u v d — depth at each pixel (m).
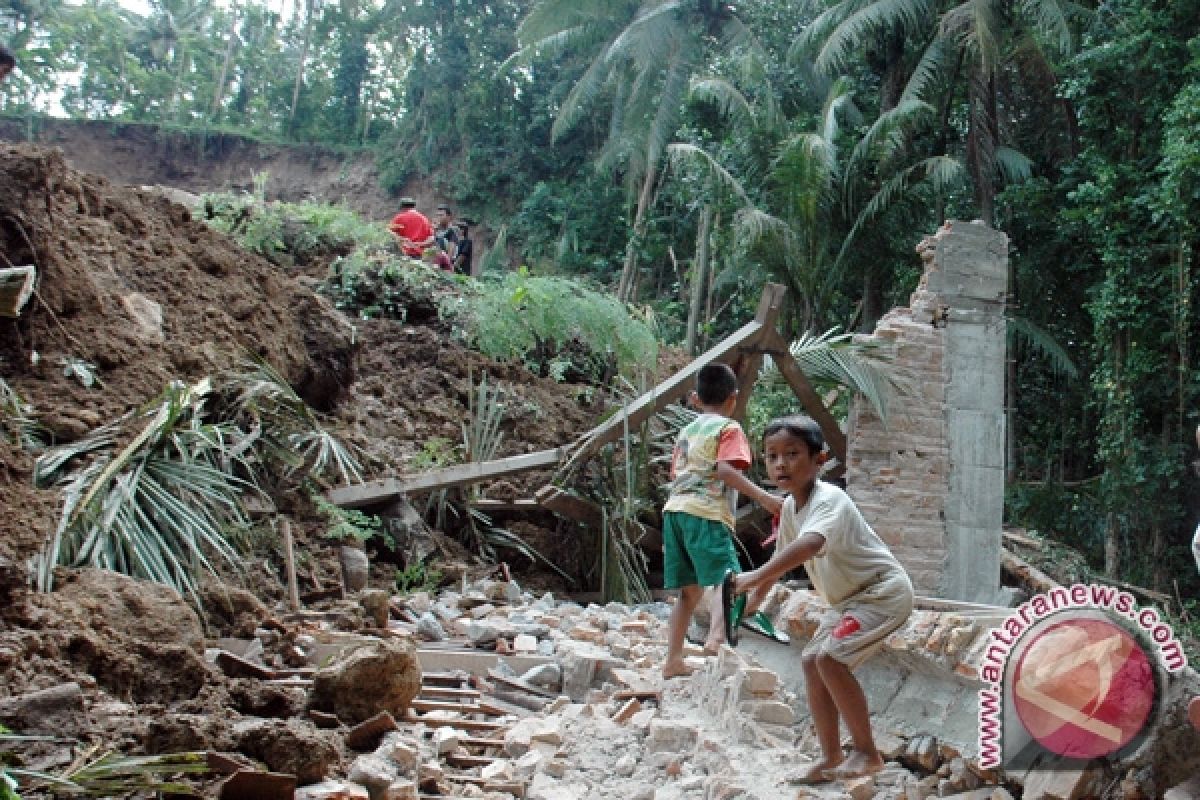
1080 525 18.05
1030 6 18.78
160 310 9.03
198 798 4.10
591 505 10.48
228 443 8.35
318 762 4.46
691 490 6.06
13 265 7.75
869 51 22.16
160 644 5.37
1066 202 19.48
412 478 9.59
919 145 21.17
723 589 4.55
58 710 4.38
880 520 10.91
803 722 5.53
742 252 19.62
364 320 12.98
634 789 4.77
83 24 48.00
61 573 5.76
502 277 14.91
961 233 11.58
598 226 33.50
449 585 9.21
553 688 6.42
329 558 8.23
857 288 21.27
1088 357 20.44
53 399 7.65
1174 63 17.31
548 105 38.03
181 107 46.94
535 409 12.23
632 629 7.75
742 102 21.39
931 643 5.04
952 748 4.89
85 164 43.97
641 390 12.23
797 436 4.61
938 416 11.20
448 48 40.25
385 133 43.69
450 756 5.07
